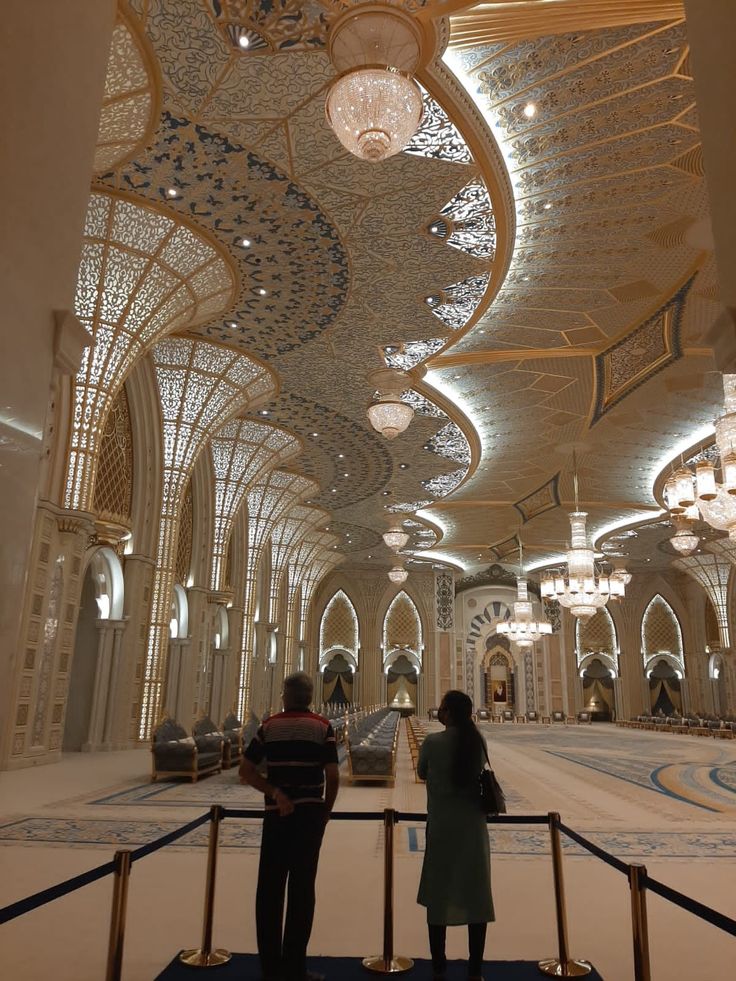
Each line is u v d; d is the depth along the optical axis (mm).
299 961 2631
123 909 2434
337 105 5234
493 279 8977
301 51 5730
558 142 6852
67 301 2520
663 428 14461
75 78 2674
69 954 2963
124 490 11641
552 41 5781
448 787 2967
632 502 19906
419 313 9883
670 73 6086
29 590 8484
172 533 12016
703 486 11914
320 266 8711
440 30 5496
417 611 30219
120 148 6758
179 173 7156
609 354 11367
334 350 11000
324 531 23344
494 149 6859
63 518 8984
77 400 8953
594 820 6383
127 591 11539
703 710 28844
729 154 2521
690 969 2904
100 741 11016
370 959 2994
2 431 2057
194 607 14148
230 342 10781
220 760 9500
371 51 5309
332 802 2803
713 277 9195
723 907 3764
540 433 14805
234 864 4512
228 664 16922
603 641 30781
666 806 7250
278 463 15492
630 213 7906
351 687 29500
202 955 2949
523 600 23109
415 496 19203
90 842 4965
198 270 8617
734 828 6027
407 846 5160
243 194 7465
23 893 3775
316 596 29719
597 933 3359
